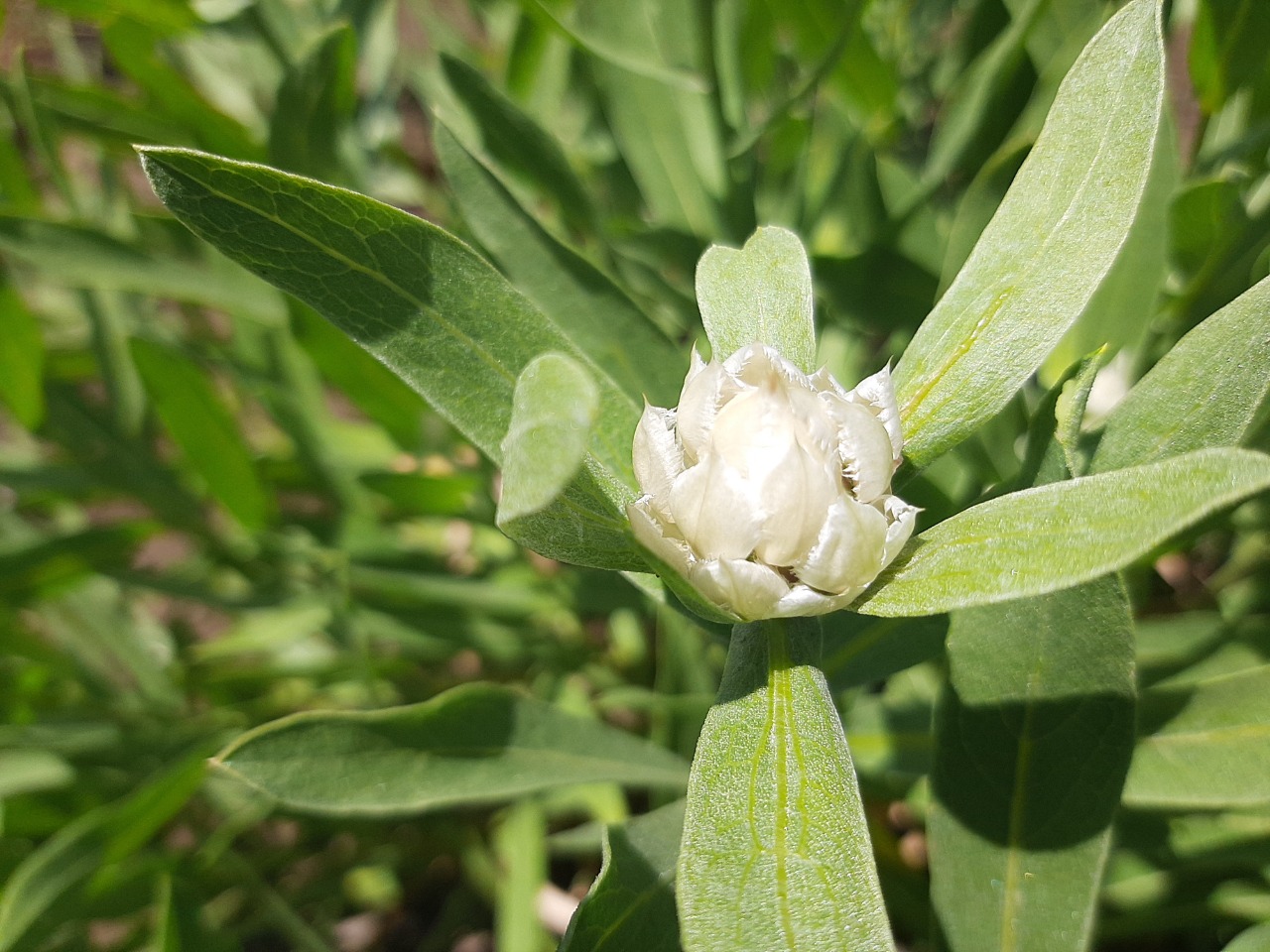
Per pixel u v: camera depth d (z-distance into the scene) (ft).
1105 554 0.21
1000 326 0.29
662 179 0.59
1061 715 0.31
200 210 0.28
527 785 0.39
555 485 0.19
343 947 0.66
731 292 0.31
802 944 0.22
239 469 0.56
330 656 0.61
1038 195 0.29
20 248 0.53
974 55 0.57
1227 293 0.43
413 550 0.61
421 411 0.56
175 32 0.56
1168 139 0.43
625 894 0.31
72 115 0.59
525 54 0.59
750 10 0.55
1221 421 0.31
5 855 0.53
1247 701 0.35
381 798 0.37
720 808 0.25
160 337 0.63
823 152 0.62
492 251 0.44
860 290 0.51
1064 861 0.31
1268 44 0.44
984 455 0.44
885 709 0.48
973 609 0.32
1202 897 0.43
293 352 0.62
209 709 0.65
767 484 0.25
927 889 0.50
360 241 0.29
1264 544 0.51
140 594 0.77
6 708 0.59
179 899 0.46
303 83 0.49
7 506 0.70
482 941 0.64
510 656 0.62
